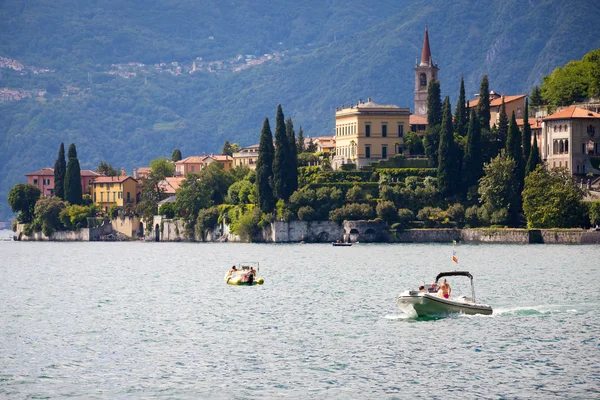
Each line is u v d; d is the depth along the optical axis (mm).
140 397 181500
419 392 182500
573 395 180125
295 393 182875
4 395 183125
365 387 185875
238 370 198500
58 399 180750
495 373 194125
